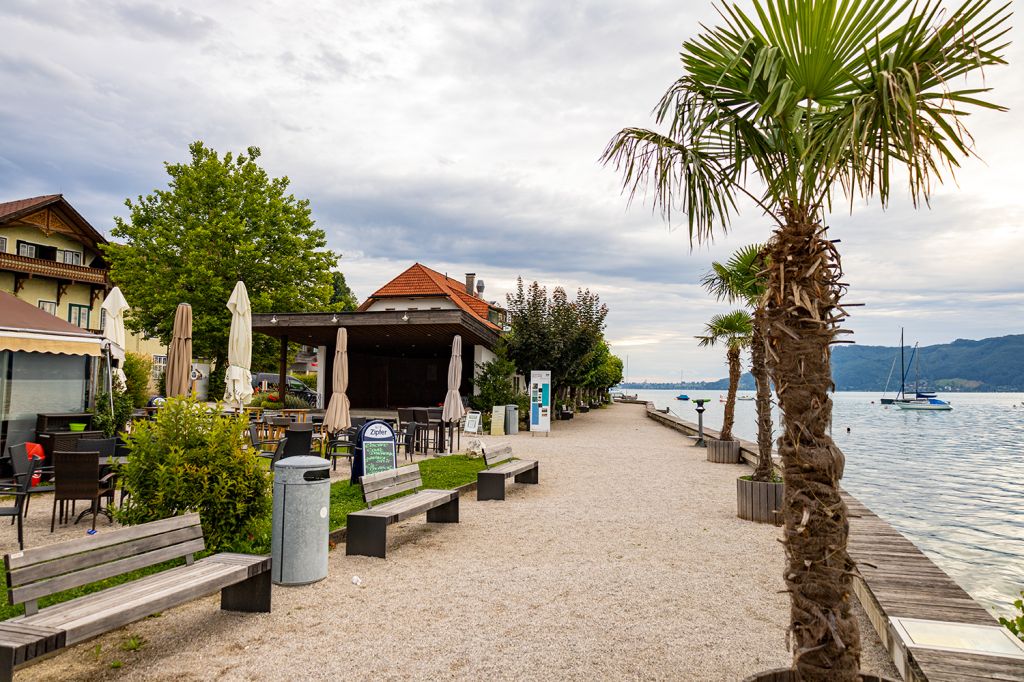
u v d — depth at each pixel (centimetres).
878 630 462
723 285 1230
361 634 451
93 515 762
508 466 1084
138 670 386
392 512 672
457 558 659
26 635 313
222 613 488
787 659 418
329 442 1352
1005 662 322
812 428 292
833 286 301
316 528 568
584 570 621
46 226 3366
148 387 3039
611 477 1270
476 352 2736
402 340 2886
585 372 3541
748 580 595
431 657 414
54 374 1288
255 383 4256
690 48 334
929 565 550
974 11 264
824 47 297
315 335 2795
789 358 297
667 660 415
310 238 3459
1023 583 927
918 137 260
